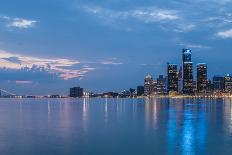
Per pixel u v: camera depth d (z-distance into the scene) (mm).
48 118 130125
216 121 111812
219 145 62469
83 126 98188
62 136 76938
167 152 57000
